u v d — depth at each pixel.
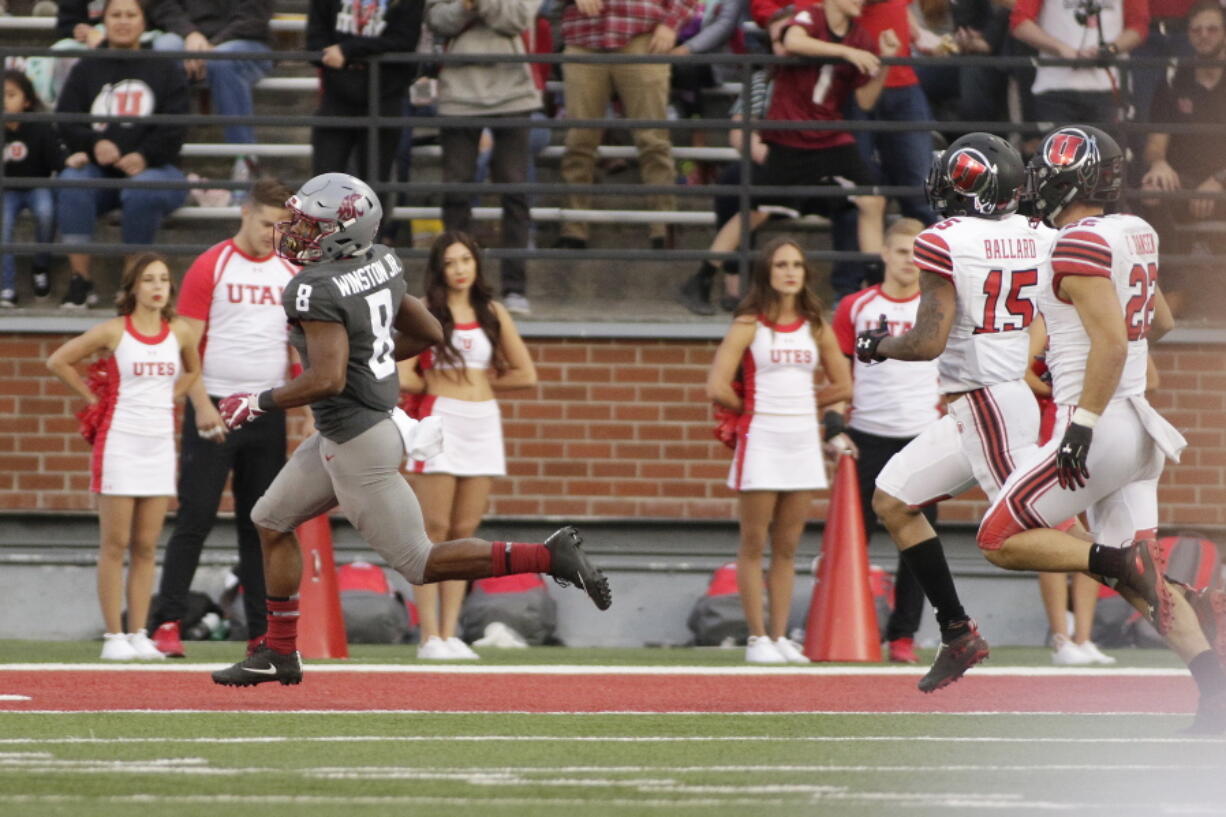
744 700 28.61
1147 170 47.59
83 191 46.81
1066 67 46.19
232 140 49.66
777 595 38.03
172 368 36.25
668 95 49.69
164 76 46.97
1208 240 48.41
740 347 37.22
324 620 37.41
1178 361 45.25
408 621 43.00
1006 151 26.14
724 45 50.16
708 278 47.03
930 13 51.81
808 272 37.66
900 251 37.38
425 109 48.38
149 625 38.16
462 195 46.16
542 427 44.69
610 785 18.50
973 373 26.23
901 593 37.50
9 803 16.89
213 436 36.12
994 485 26.22
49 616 44.25
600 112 47.50
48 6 54.12
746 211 44.94
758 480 37.12
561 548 24.92
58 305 48.47
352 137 45.81
